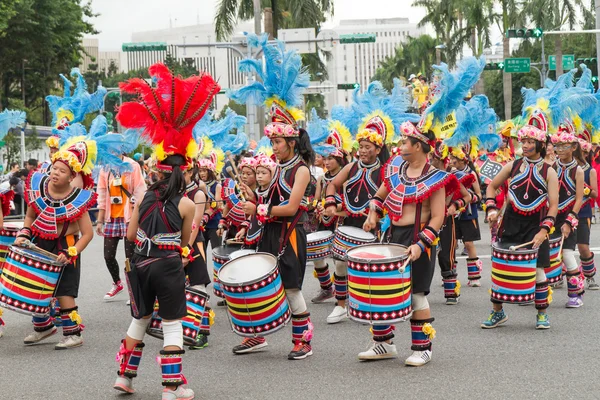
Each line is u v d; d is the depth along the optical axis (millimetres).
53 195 7887
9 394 6621
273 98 7375
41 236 7914
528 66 41969
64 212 7871
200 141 10430
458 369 6949
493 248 8461
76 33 47500
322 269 10391
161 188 6152
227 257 8523
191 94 6125
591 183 10727
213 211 10195
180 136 6148
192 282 8297
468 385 6453
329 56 44344
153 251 6070
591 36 48250
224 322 9547
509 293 8375
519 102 64062
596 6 29422
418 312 7066
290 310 7438
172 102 6109
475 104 11070
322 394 6340
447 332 8516
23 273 7746
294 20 37969
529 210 8508
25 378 7102
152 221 6074
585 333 8289
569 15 47594
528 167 8570
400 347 7832
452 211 8047
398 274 6703
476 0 50594
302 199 7336
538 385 6406
